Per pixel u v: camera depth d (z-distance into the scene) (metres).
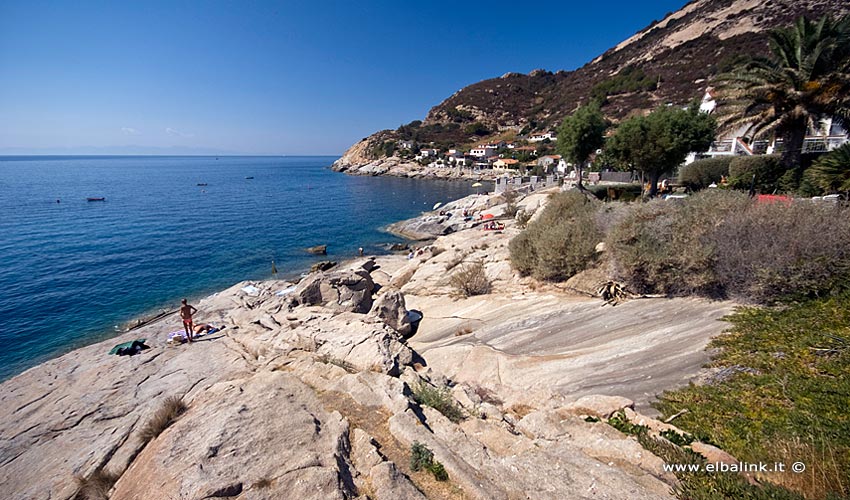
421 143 160.50
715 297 10.74
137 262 33.03
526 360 10.71
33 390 13.12
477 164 121.81
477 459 5.37
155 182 115.25
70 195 79.38
